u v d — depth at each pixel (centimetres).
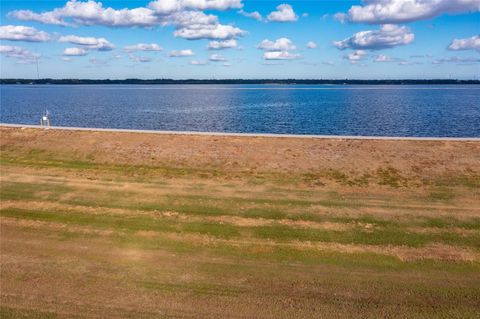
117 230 1545
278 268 1271
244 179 2091
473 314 1043
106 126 4778
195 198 1845
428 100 10388
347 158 2280
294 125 4888
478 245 1423
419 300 1103
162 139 2611
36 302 1073
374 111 6875
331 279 1207
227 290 1144
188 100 10756
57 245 1423
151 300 1089
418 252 1373
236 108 7719
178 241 1454
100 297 1102
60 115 6128
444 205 1766
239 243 1438
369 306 1073
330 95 14450
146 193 1914
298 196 1870
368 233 1507
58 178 2147
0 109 7262
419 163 2200
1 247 1404
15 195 1902
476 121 5250
